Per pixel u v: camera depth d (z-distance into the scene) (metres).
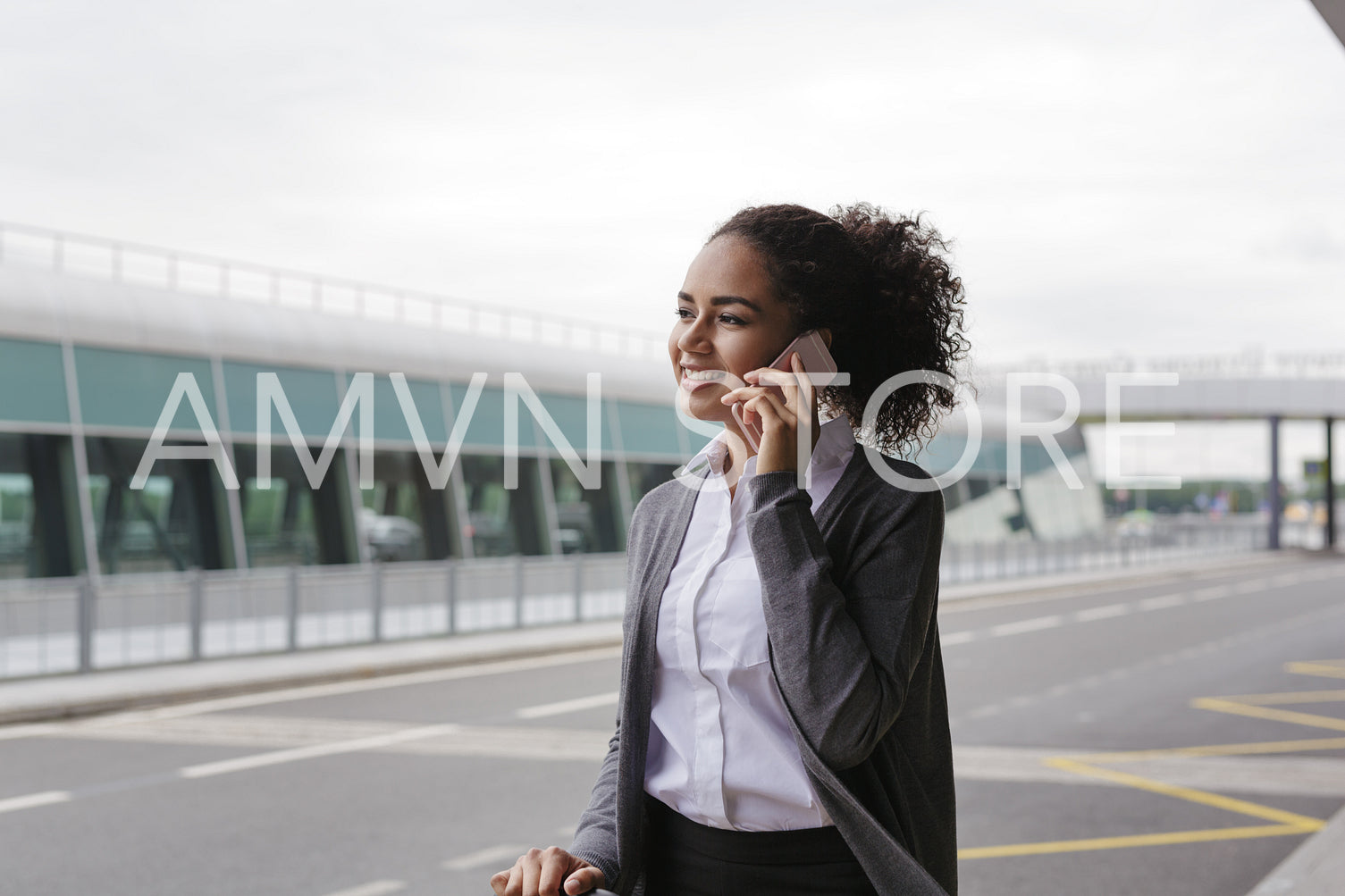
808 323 1.68
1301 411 41.00
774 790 1.62
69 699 10.79
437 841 6.56
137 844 6.48
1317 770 8.63
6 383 15.90
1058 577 31.83
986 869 6.16
